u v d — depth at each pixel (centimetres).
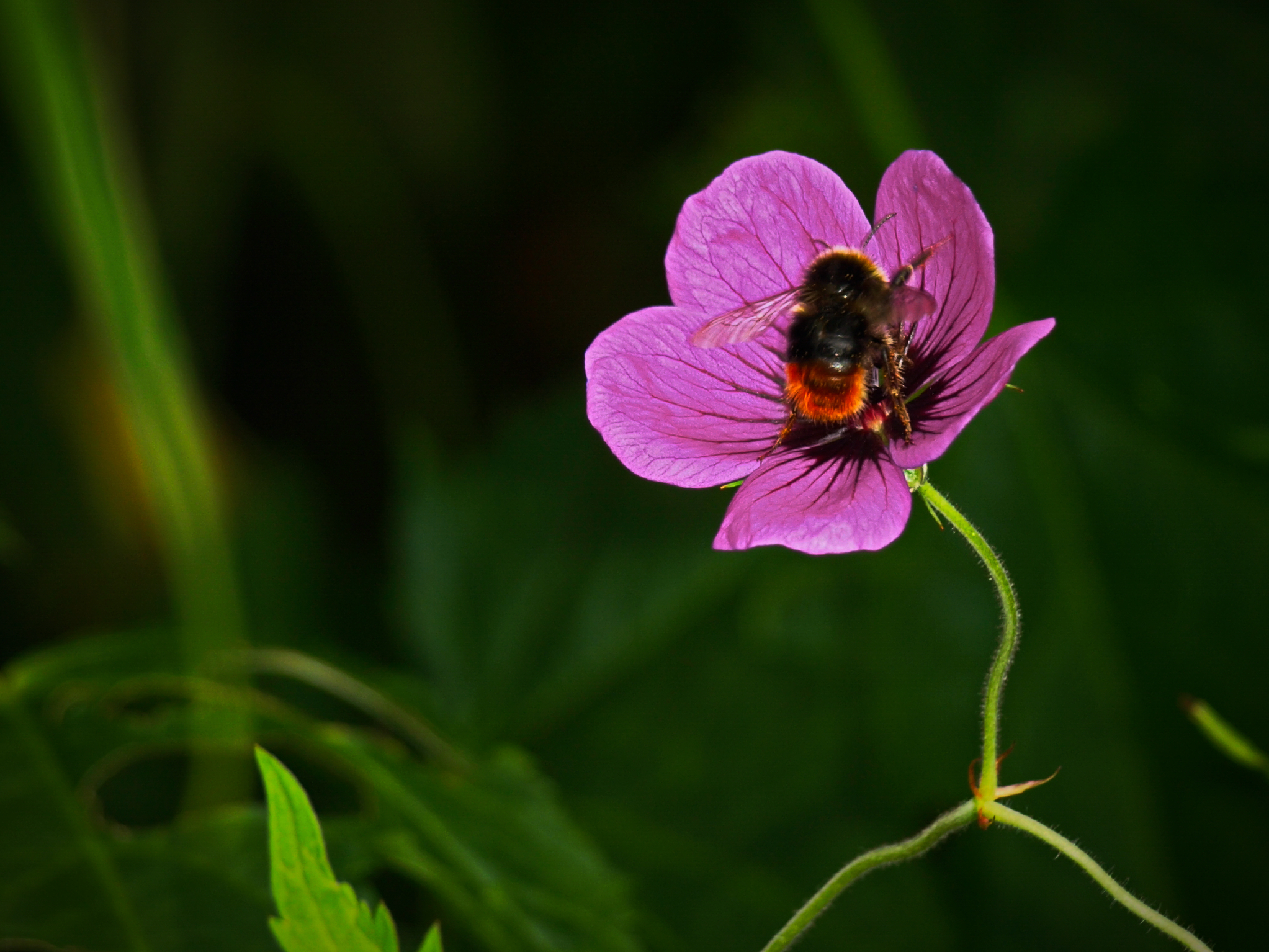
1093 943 54
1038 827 45
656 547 56
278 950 48
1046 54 60
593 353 46
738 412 46
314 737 50
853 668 55
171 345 53
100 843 48
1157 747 55
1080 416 56
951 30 59
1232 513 55
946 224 46
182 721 50
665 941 53
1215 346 56
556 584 56
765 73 64
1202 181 57
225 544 52
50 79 52
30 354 62
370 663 60
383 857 49
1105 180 57
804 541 45
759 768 55
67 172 52
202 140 66
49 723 50
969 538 45
